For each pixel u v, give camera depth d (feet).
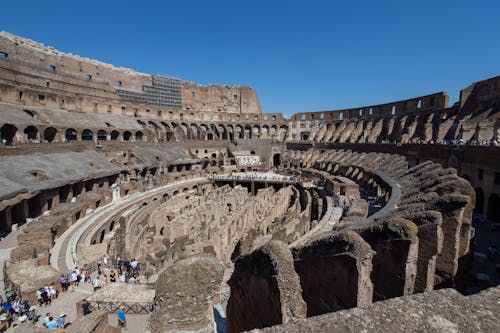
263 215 113.29
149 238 92.07
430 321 14.55
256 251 28.99
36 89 161.99
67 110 180.45
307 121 288.92
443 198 39.06
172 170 204.44
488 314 14.99
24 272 55.62
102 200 116.57
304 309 25.04
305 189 149.89
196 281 22.93
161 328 22.25
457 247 37.37
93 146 160.25
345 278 28.04
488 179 84.94
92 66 228.02
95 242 90.43
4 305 46.83
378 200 99.35
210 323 22.98
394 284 30.96
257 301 29.19
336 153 199.00
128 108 228.02
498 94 118.62
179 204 122.52
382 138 203.41
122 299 47.80
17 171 99.25
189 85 305.12
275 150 266.36
